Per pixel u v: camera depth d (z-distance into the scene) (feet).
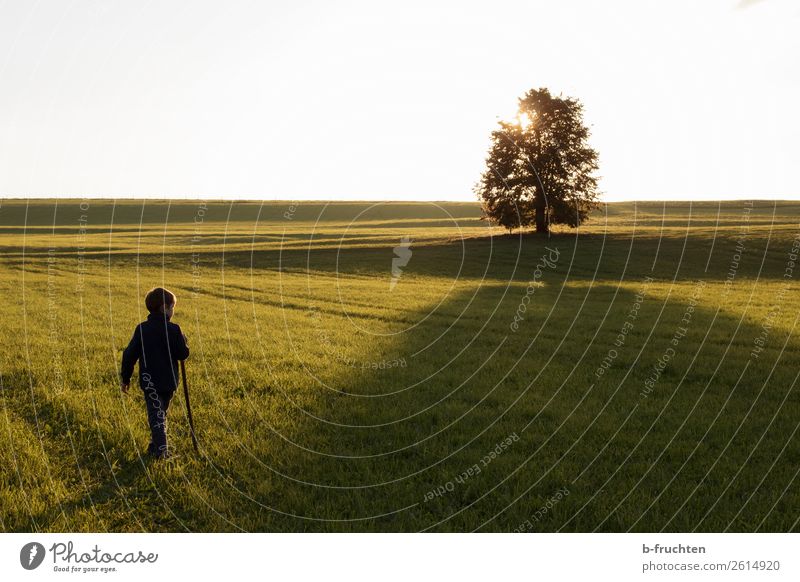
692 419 25.17
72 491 18.35
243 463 20.31
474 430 23.99
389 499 18.34
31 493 17.95
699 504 18.06
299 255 124.47
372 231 198.08
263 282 83.56
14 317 49.21
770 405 27.09
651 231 150.00
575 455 21.48
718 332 45.37
